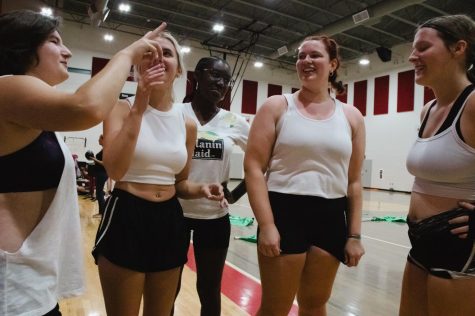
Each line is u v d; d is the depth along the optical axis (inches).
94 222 238.2
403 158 626.8
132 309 50.9
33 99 35.1
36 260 39.9
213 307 79.7
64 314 102.8
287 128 59.1
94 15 460.8
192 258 163.3
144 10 530.6
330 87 65.8
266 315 59.9
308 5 466.6
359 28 555.8
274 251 55.4
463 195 53.1
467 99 51.6
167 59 53.6
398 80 635.5
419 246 56.8
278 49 619.2
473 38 53.8
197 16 539.2
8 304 37.8
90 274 137.2
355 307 120.1
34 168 40.0
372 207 413.7
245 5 494.3
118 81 39.6
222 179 83.7
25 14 41.6
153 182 53.4
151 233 51.9
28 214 40.1
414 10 478.0
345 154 60.1
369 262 178.1
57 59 42.9
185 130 58.9
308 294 61.9
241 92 710.5
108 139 52.1
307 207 58.1
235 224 266.5
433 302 54.4
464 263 51.0
